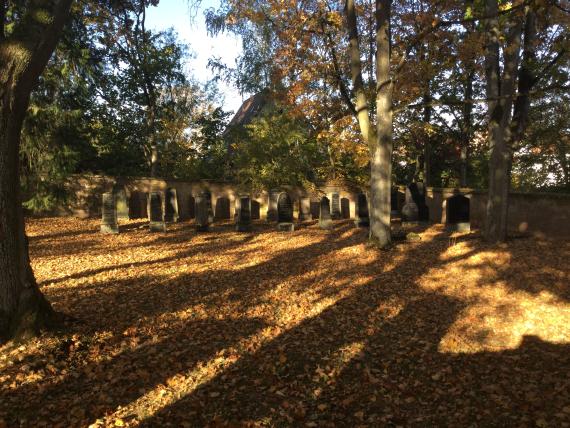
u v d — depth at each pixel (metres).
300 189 23.33
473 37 13.31
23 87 5.41
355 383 5.54
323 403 5.03
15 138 5.59
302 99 18.91
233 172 24.86
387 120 13.34
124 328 6.82
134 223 18.53
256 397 5.09
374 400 5.14
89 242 14.16
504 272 10.59
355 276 10.43
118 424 4.39
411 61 14.97
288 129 22.45
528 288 9.41
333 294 9.10
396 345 6.73
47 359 5.45
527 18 14.17
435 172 31.14
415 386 5.49
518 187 32.75
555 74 14.52
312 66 15.62
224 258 12.23
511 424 4.66
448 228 16.98
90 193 20.72
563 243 13.86
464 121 26.33
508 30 15.39
